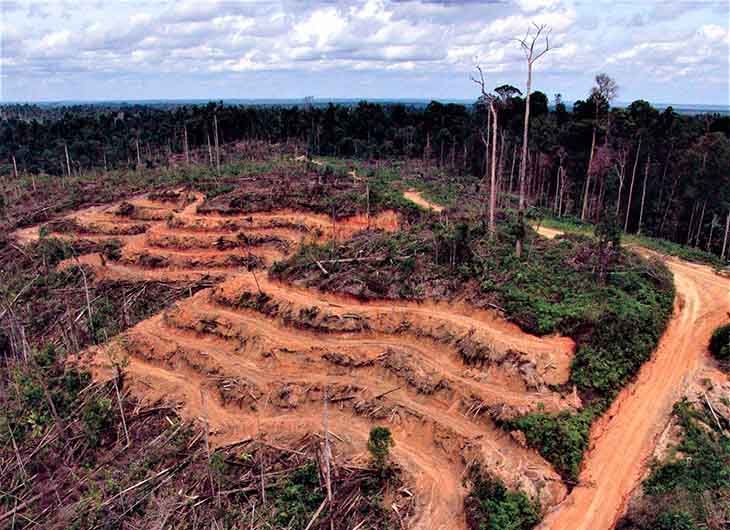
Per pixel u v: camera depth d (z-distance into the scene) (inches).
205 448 1234.6
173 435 1306.6
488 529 933.8
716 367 1245.7
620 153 2600.9
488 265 1529.3
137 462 1250.0
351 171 2979.8
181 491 1152.8
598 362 1195.9
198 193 2564.0
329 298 1587.1
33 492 1236.5
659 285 1529.3
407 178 2933.1
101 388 1508.4
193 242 2113.7
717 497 918.4
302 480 1117.1
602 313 1278.3
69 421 1414.9
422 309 1459.2
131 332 1713.8
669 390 1213.1
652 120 2571.4
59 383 1544.0
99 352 1664.6
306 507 1067.9
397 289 1523.1
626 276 1501.0
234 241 2090.3
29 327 1870.1
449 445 1125.7
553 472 1032.8
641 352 1275.8
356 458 1135.6
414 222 2032.5
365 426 1225.4
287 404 1307.8
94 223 2405.3
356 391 1291.8
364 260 1662.2
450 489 1050.1
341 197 2210.9
